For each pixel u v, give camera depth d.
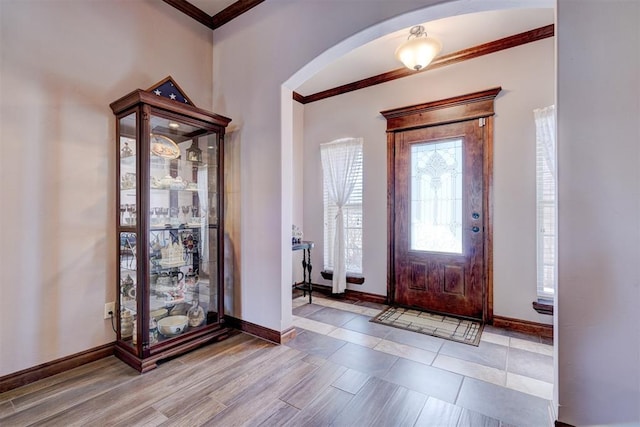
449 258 3.14
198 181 2.50
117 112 2.16
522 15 2.46
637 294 1.25
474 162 3.00
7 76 1.76
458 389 1.81
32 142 1.85
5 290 1.75
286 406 1.63
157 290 2.22
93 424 1.47
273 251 2.48
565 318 1.35
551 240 2.64
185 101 2.32
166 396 1.70
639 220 1.25
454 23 2.55
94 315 2.10
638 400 1.25
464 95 2.98
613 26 1.28
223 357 2.18
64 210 1.97
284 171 2.46
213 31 2.90
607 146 1.29
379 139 3.56
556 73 1.37
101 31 2.16
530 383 1.88
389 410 1.61
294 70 2.34
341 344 2.43
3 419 1.50
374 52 3.02
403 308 3.37
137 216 2.00
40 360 1.87
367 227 3.65
